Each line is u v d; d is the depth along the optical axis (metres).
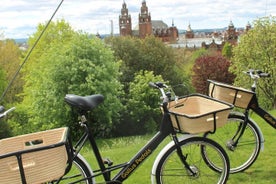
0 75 30.61
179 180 3.43
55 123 21.55
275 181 3.90
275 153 4.83
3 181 2.44
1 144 2.76
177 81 36.53
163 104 3.21
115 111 22.69
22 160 2.45
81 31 23.59
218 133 4.32
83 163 3.02
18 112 26.34
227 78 41.25
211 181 3.67
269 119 3.92
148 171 4.63
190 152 3.49
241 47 23.70
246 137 4.10
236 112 3.98
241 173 4.13
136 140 15.10
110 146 14.07
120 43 35.75
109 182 3.10
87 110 2.95
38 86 23.20
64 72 21.67
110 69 23.28
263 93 22.30
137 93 26.50
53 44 24.97
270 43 22.89
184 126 3.09
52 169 2.51
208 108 3.34
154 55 36.00
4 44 35.66
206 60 41.94
